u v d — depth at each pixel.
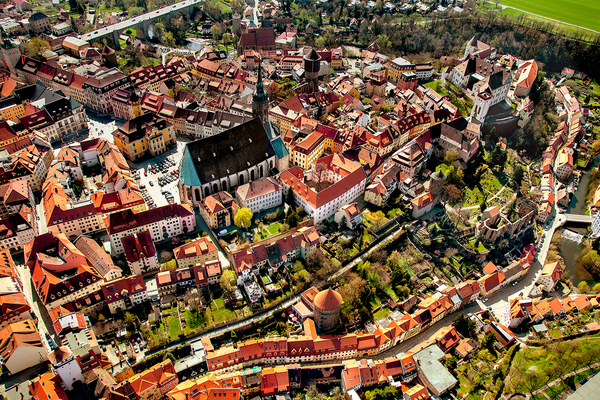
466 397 180.00
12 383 174.00
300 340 188.75
